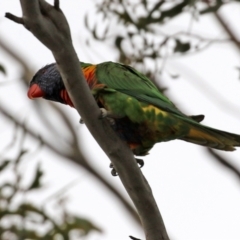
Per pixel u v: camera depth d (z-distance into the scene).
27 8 7.44
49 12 7.69
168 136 10.01
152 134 9.98
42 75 10.95
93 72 10.50
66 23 7.78
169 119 9.77
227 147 9.93
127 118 9.92
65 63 7.97
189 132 9.87
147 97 9.95
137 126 9.95
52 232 13.82
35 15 7.50
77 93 8.26
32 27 7.58
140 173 8.69
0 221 13.66
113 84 10.21
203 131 9.70
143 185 8.69
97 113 8.49
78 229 13.98
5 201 13.55
